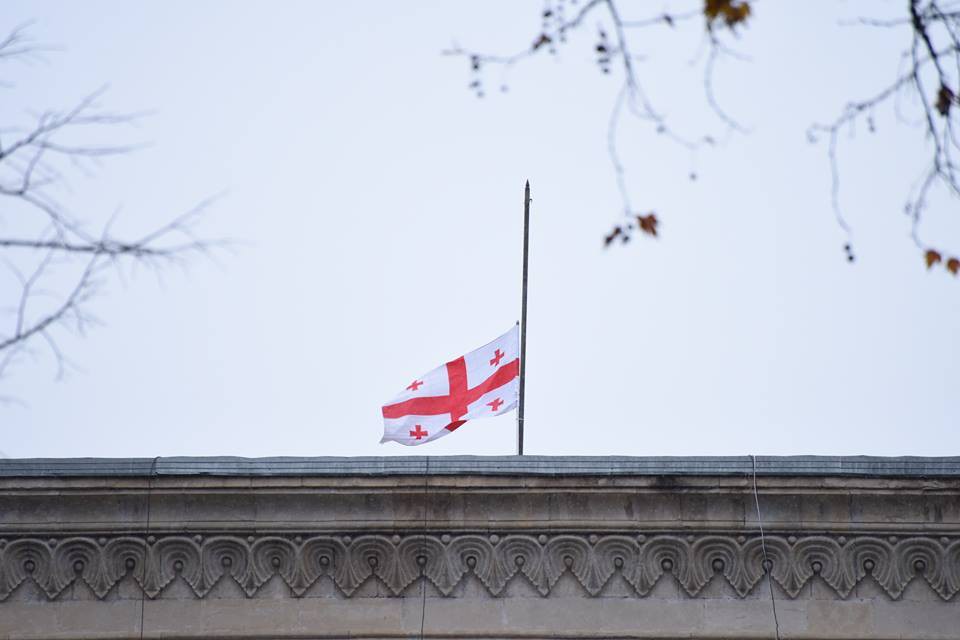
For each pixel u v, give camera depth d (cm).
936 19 5544
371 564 12206
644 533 12150
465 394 13650
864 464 12156
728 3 5569
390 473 12219
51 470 12288
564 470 12181
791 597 12088
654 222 6400
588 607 12094
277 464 12269
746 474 12131
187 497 12269
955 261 6462
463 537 12194
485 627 12062
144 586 12206
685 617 12056
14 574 12238
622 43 5597
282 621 12131
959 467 12138
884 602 12062
